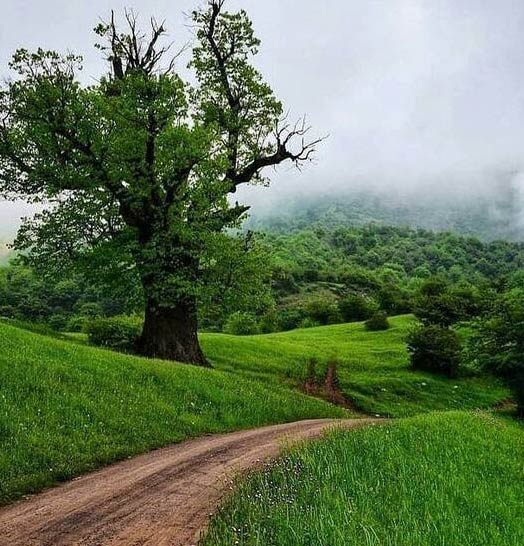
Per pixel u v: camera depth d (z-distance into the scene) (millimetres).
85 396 18812
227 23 39406
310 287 192500
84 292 134500
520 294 45688
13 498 11383
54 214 35094
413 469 13320
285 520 8883
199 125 34969
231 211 37531
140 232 35594
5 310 124188
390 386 51000
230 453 16234
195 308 37156
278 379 46312
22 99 33469
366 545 8016
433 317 70500
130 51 37938
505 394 56469
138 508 10539
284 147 39188
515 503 12039
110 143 33219
